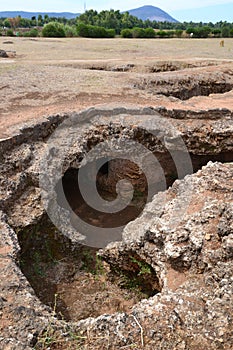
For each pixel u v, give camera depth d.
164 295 4.75
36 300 4.49
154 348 3.95
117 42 30.08
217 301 4.45
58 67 14.50
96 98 10.12
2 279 4.68
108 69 16.28
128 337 4.03
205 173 6.73
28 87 11.03
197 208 6.03
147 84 12.42
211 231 5.49
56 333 4.03
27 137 7.91
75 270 7.28
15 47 24.33
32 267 6.95
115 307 6.51
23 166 7.42
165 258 5.70
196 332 4.12
